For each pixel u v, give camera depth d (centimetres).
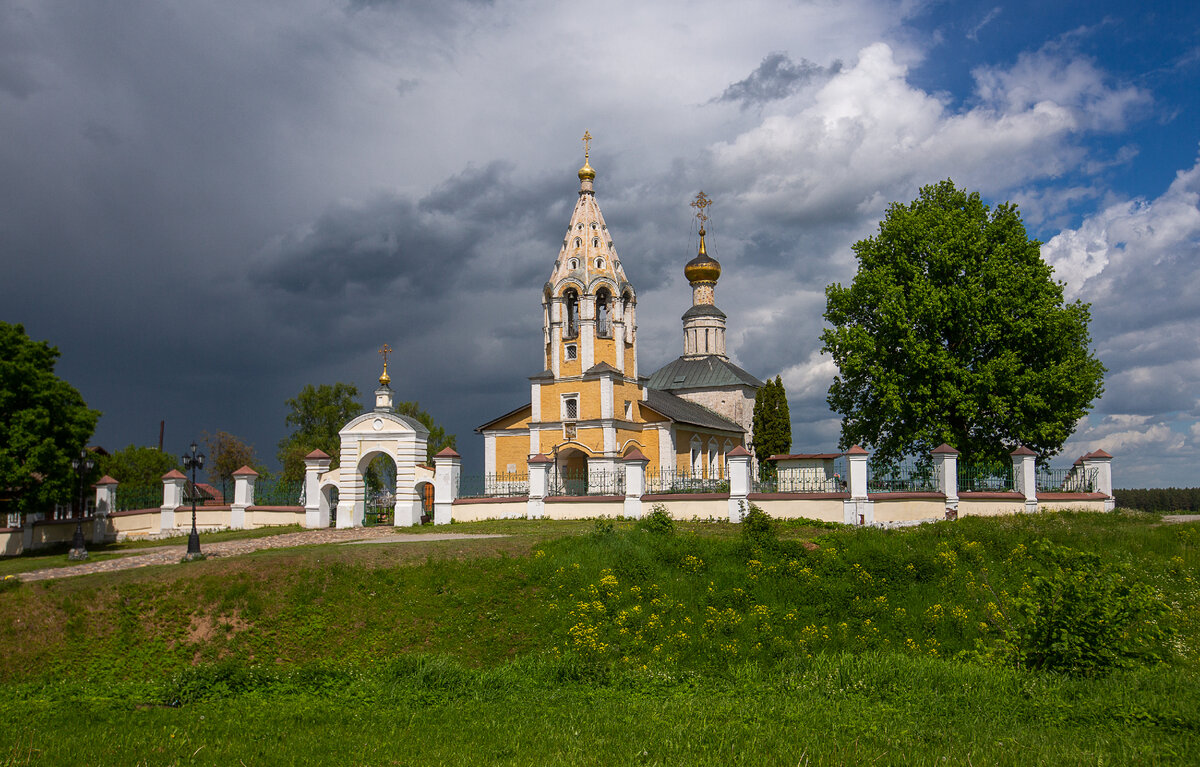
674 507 3400
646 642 2120
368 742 1200
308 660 2159
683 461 5553
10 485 3456
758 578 2352
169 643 2219
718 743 1165
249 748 1172
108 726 1307
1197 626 2025
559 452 5034
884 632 2106
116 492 4206
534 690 1541
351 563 2512
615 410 5003
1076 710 1288
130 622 2272
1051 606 1549
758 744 1153
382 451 3912
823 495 3134
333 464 5012
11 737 1238
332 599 2366
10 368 3456
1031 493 3472
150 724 1317
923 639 2066
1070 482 3697
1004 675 1462
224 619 2297
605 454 4881
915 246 4078
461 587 2412
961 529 2672
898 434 4106
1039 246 4038
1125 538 2722
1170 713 1228
